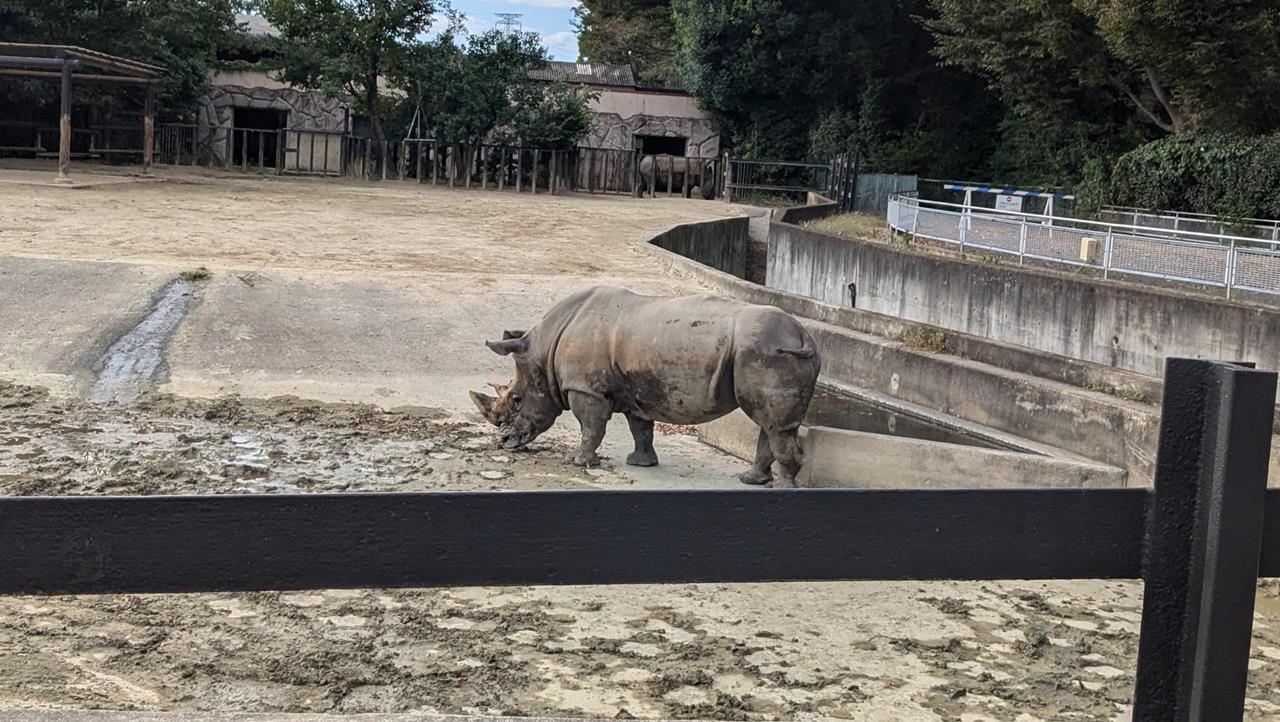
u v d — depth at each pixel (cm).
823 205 4144
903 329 1552
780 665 667
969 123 5212
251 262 1791
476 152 4475
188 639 655
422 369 1397
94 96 3881
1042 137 4553
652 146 5238
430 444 1122
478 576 297
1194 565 283
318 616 700
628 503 297
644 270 2056
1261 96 3181
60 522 288
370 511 293
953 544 301
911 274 2323
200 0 4409
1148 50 3117
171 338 1398
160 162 4425
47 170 3397
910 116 5344
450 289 1680
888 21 5003
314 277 1667
